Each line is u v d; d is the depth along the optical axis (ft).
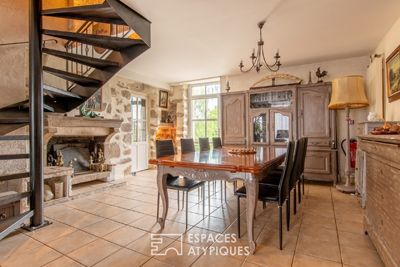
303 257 5.97
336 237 7.04
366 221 6.80
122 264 5.69
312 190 12.52
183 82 20.13
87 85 10.68
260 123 15.34
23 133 9.34
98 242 6.83
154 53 12.99
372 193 6.22
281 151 10.15
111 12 7.68
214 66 15.51
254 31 10.25
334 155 13.26
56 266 5.61
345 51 12.91
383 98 10.86
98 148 14.64
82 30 11.02
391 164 4.77
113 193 12.28
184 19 9.12
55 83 11.58
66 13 7.86
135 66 15.47
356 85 11.55
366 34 10.64
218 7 8.25
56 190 10.57
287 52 12.97
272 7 8.29
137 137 18.88
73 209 9.71
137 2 7.86
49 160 12.11
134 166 18.45
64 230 7.66
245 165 6.26
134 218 8.71
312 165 13.75
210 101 19.98
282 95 14.79
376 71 11.73
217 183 14.29
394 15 8.90
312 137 13.79
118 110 16.28
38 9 7.93
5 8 9.70
